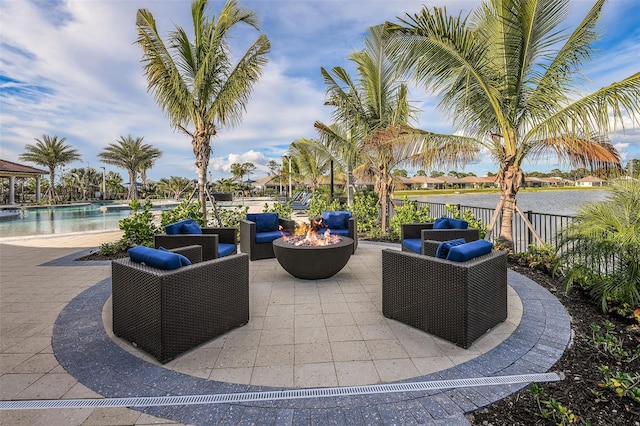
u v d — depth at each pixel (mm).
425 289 2500
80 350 2285
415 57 4836
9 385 1885
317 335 2516
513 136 5215
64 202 25656
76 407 1689
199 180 7227
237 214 7883
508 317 2797
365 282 3920
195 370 2037
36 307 3150
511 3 4438
